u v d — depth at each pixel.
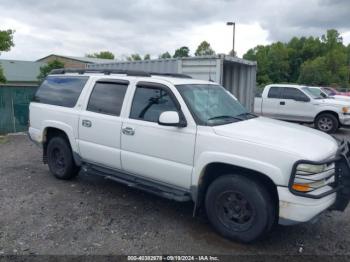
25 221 4.24
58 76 6.02
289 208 3.34
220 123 4.06
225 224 3.83
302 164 3.29
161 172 4.25
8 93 11.38
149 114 4.41
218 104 4.53
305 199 3.32
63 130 5.52
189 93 4.29
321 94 14.21
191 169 3.95
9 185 5.65
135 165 4.52
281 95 13.52
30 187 5.55
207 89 4.70
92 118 5.03
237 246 3.72
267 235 3.98
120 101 4.78
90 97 5.23
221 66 9.31
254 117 4.74
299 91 13.19
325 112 12.68
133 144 4.49
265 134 3.76
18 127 11.78
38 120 6.02
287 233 4.05
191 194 4.04
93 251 3.55
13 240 3.75
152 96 4.45
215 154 3.72
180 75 5.32
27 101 11.87
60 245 3.65
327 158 3.50
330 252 3.63
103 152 4.91
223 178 3.78
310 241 3.87
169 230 4.06
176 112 3.96
